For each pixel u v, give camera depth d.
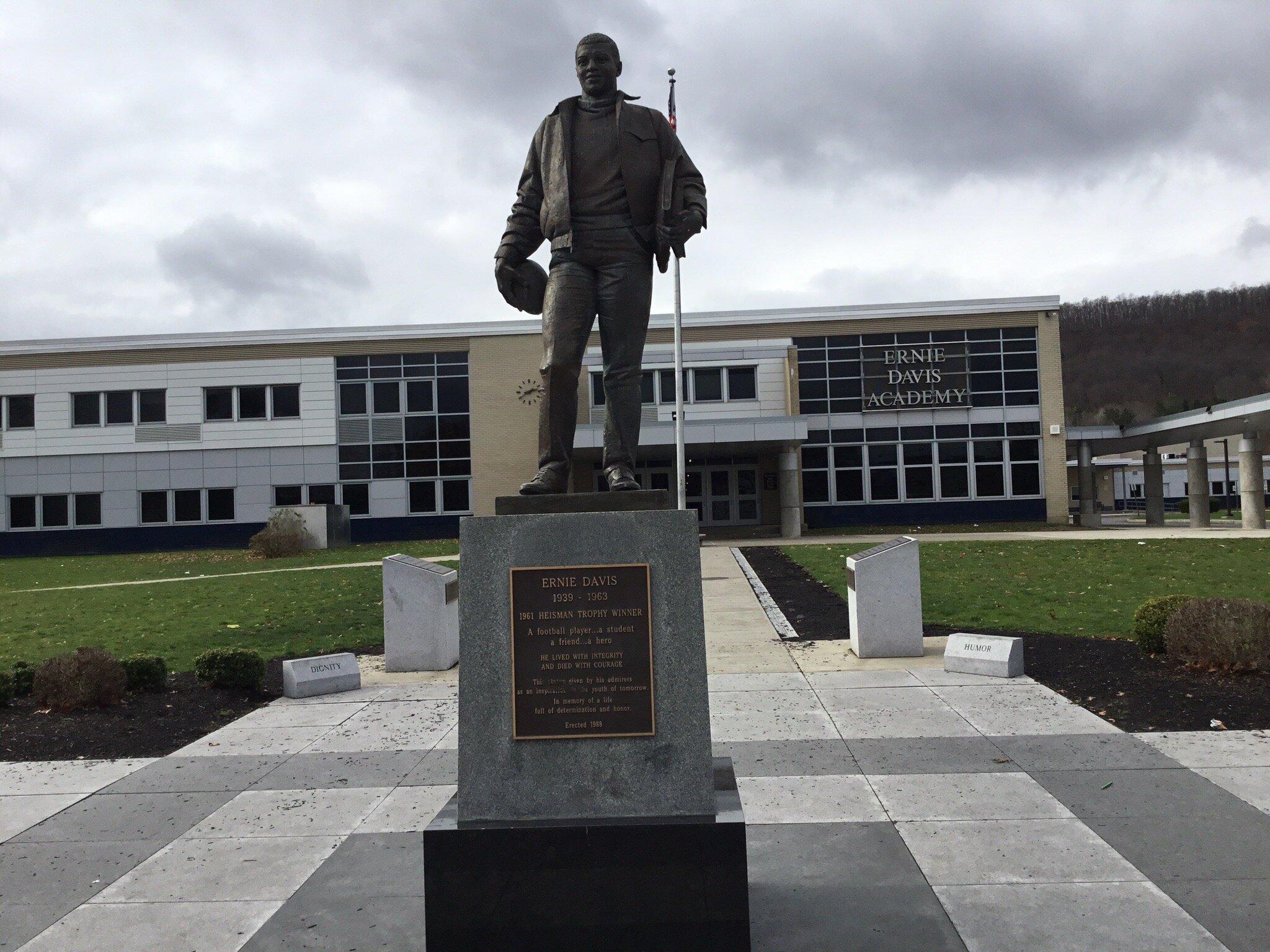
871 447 40.09
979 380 39.88
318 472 40.59
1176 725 7.72
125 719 9.02
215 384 40.84
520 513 4.71
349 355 40.72
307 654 12.89
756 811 5.97
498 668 4.47
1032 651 11.14
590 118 5.34
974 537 32.84
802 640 12.88
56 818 6.27
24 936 4.52
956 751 7.24
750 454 39.44
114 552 40.75
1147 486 42.47
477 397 40.34
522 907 4.16
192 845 5.70
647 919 4.13
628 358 5.31
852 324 39.94
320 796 6.65
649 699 4.43
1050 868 4.93
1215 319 133.00
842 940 4.21
